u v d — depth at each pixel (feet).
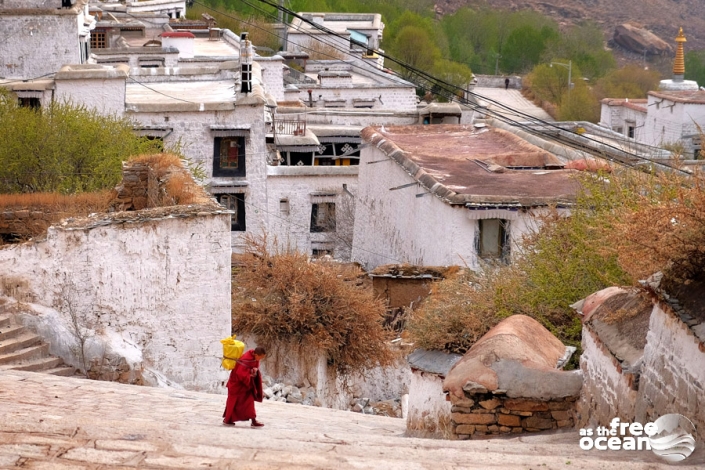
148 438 41.96
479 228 105.40
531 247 86.28
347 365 94.32
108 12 284.82
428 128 149.48
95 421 46.26
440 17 501.56
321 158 187.73
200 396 69.67
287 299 92.63
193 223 77.36
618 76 398.62
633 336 48.65
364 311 93.61
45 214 98.48
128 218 76.38
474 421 53.67
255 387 52.06
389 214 133.69
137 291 76.59
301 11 375.45
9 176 122.93
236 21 334.65
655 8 620.08
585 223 71.31
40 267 75.61
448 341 66.18
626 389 46.62
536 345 57.98
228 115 157.89
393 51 355.36
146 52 215.72
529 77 377.91
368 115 197.57
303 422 58.65
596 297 54.39
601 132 207.00
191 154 157.79
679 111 261.65
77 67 160.86
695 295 42.14
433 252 111.65
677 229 44.45
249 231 160.76
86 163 125.70
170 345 77.61
